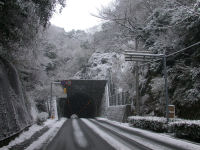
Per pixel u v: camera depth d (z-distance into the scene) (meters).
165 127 14.85
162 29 23.33
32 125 19.11
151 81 24.55
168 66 21.27
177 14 18.12
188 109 16.91
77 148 9.16
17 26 12.17
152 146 9.46
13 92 13.95
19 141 10.81
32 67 24.36
